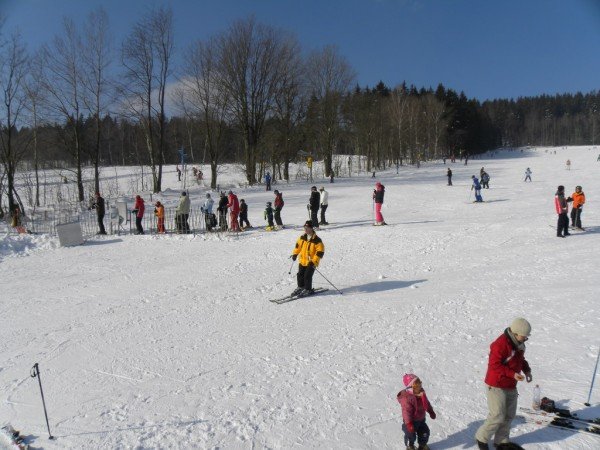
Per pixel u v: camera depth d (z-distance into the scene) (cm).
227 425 600
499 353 499
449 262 1362
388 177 5306
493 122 15950
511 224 1850
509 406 505
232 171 6012
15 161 3111
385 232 1838
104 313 1088
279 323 955
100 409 662
